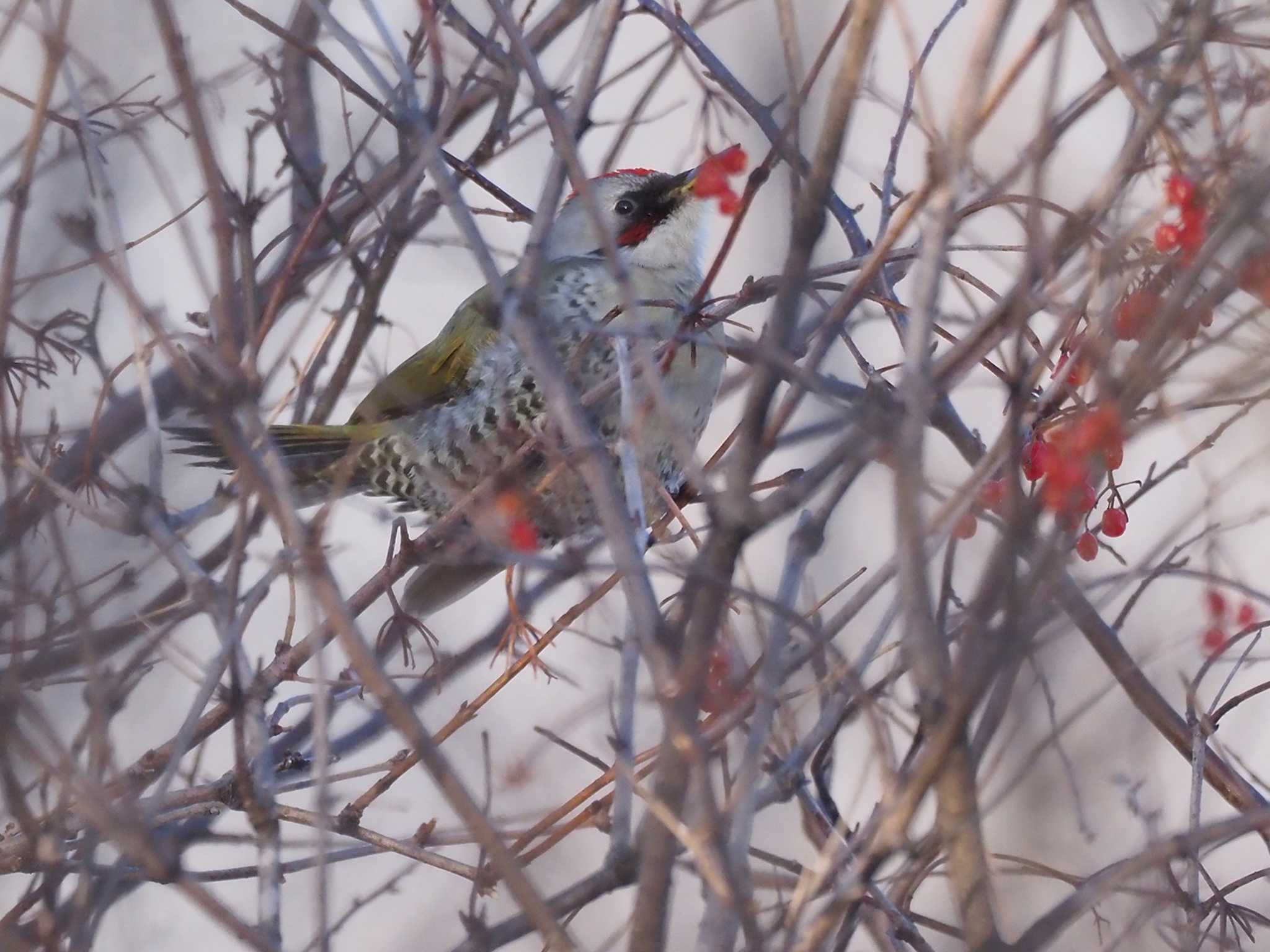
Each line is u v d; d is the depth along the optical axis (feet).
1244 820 19.22
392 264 35.27
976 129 17.83
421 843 29.32
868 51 17.31
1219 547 27.55
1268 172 18.21
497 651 31.17
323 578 19.04
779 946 22.67
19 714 23.77
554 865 37.22
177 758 21.81
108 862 30.14
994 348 22.38
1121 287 20.89
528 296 22.75
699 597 18.57
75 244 27.30
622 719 20.29
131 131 29.40
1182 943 24.71
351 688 31.96
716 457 26.68
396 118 32.94
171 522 32.63
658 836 18.54
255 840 25.66
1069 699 33.96
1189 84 22.57
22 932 27.22
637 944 18.25
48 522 21.72
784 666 21.68
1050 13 19.48
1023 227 22.26
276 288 31.17
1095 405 21.91
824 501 20.45
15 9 25.39
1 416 24.52
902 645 22.27
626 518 20.61
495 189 35.91
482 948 25.16
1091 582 25.02
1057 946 31.09
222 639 22.86
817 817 24.20
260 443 20.66
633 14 33.50
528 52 21.83
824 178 17.60
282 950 21.94
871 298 25.75
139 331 28.30
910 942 24.82
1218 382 19.83
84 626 21.39
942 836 20.20
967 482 19.63
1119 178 20.30
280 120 33.76
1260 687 28.53
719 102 35.17
